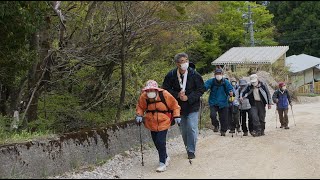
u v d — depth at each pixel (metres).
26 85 12.13
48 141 7.67
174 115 8.05
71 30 11.80
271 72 32.50
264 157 8.91
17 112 10.60
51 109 13.16
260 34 40.50
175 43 15.14
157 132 7.99
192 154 8.75
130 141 9.88
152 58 15.64
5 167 6.91
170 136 11.62
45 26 10.52
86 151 8.41
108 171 7.82
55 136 8.07
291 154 9.32
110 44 12.62
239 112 12.15
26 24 9.15
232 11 28.52
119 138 9.48
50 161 7.59
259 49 36.47
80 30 11.91
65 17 10.58
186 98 8.60
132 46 13.61
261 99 11.97
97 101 14.29
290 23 50.34
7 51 10.28
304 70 44.84
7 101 12.86
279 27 50.94
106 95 14.02
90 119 13.39
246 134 12.02
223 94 11.84
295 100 29.45
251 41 37.25
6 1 8.72
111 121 13.27
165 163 7.94
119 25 11.89
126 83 14.45
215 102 11.95
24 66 10.65
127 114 13.52
